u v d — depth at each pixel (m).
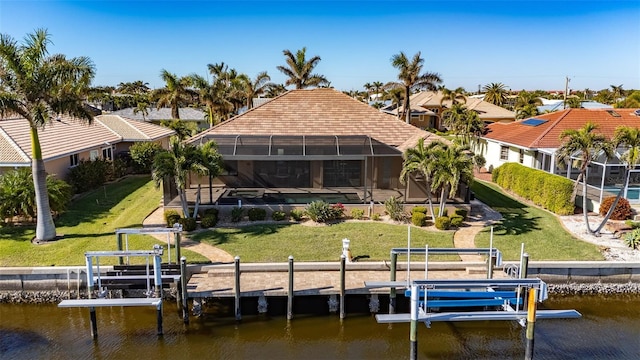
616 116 34.62
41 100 19.41
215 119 57.06
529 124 36.97
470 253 18.20
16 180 23.27
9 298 17.39
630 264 18.22
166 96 52.38
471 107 66.38
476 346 14.84
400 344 14.91
